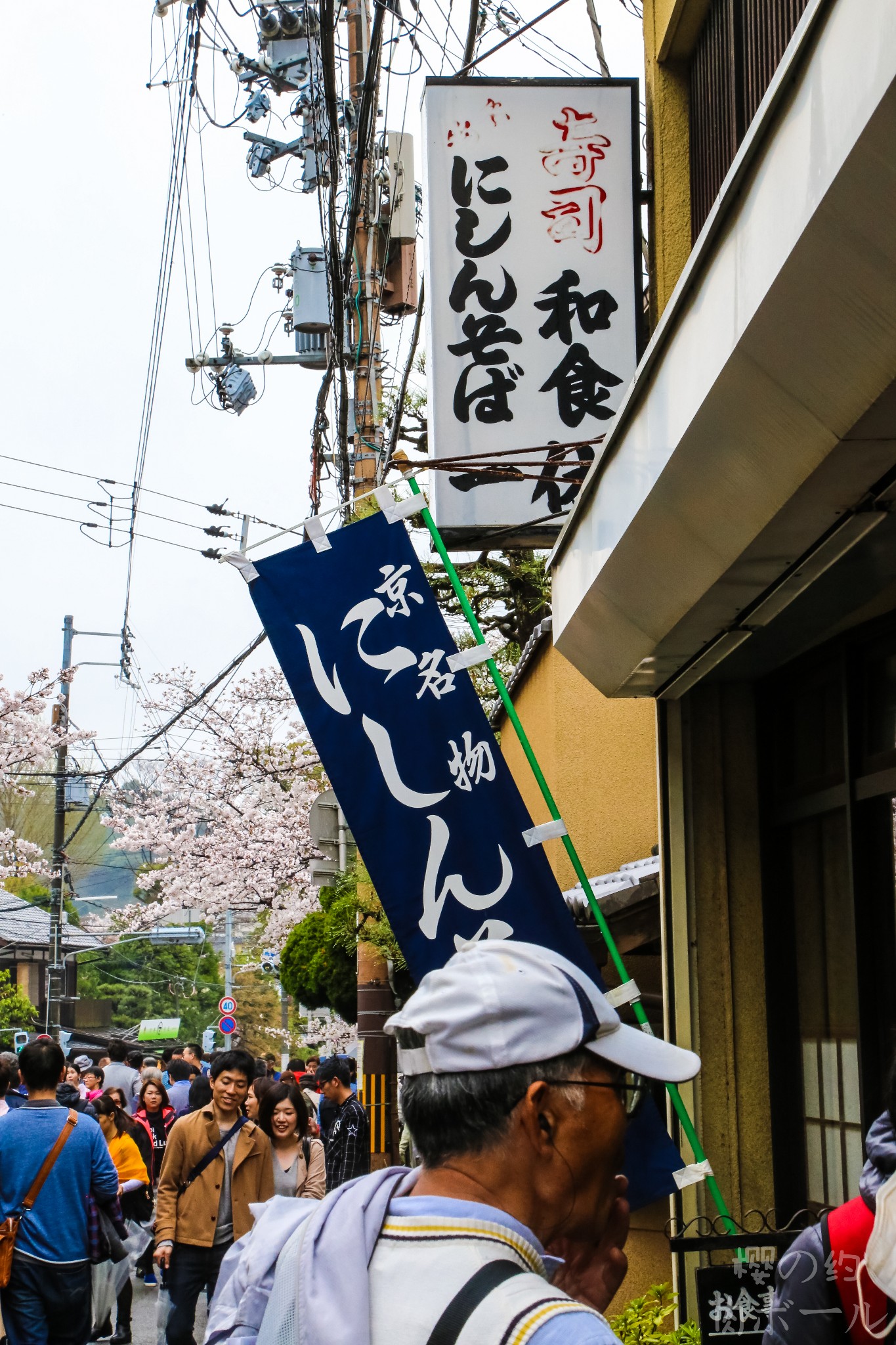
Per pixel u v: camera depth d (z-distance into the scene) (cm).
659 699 521
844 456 277
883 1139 226
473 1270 132
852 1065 436
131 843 2558
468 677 386
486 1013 144
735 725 518
